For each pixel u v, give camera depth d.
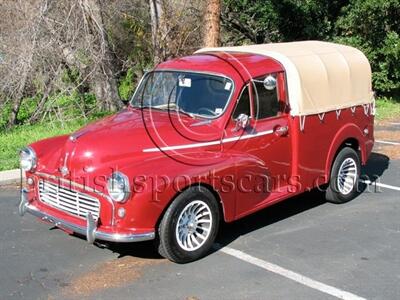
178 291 4.88
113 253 5.68
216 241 6.02
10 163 8.79
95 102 13.19
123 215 4.99
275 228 6.43
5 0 12.61
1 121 12.46
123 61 14.97
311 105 6.55
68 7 12.22
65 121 12.07
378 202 7.42
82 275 5.20
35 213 5.73
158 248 5.36
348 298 4.76
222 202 5.55
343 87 7.07
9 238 6.09
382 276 5.18
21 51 11.88
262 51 6.76
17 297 4.77
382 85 16.17
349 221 6.67
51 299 4.73
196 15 14.83
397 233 6.28
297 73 6.38
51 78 12.18
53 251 5.75
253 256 5.62
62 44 12.05
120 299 4.73
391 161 9.71
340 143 7.06
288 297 4.77
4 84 12.12
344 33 16.50
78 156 5.37
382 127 12.97
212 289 4.91
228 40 18.06
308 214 6.92
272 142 6.22
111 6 14.50
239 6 16.80
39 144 6.00
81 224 5.28
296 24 16.62
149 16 15.43
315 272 5.26
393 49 15.52
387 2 15.07
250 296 4.79
